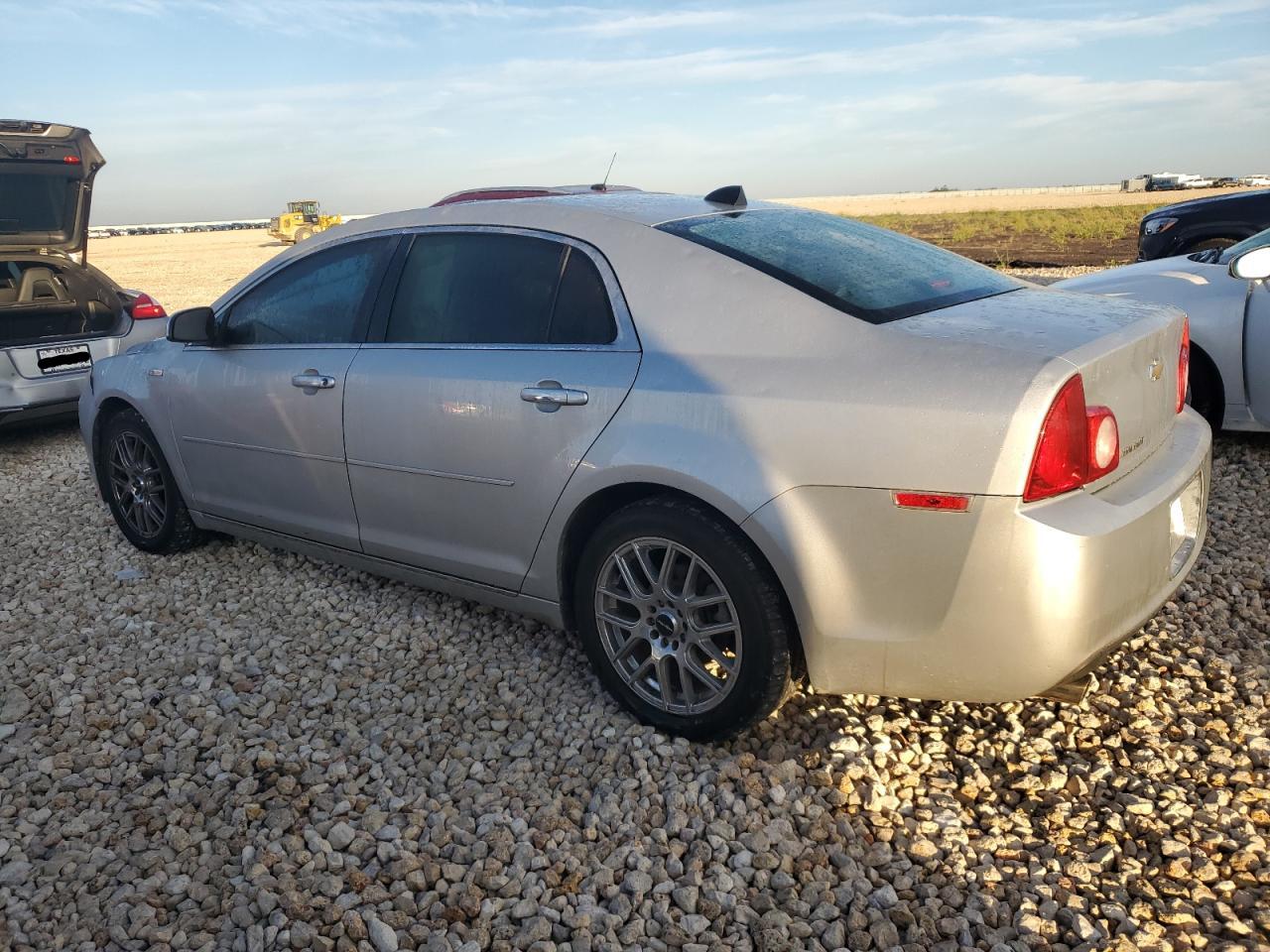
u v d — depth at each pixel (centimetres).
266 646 387
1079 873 239
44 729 330
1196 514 300
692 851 254
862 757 285
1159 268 599
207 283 2497
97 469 512
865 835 258
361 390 369
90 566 484
